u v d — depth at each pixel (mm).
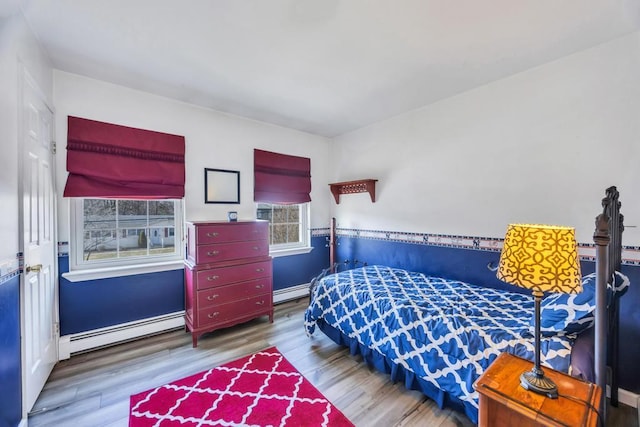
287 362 2297
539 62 2145
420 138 3055
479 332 1634
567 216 2082
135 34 1797
